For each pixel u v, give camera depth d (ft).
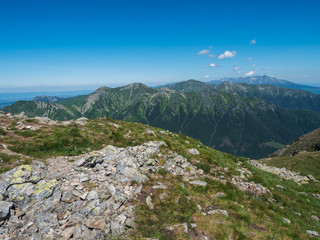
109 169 45.27
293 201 53.93
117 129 94.68
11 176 33.40
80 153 59.88
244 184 56.03
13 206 29.12
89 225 27.63
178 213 33.60
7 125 70.74
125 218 30.42
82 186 36.42
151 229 29.07
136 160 51.85
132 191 37.81
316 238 35.91
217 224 32.45
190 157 67.31
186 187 44.27
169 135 108.06
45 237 25.18
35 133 66.49
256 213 39.88
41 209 29.76
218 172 60.13
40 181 34.12
